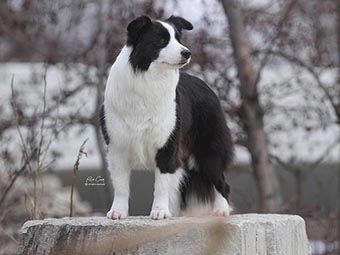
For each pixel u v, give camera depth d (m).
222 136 9.39
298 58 17.05
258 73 15.16
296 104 16.94
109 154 8.51
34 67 17.41
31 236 8.35
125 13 15.75
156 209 8.31
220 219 7.70
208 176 9.36
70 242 8.14
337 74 17.05
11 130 14.31
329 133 18.72
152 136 8.31
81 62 16.27
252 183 18.56
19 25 17.20
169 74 8.30
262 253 8.12
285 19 16.34
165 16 15.39
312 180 19.34
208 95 9.34
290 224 8.55
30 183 13.62
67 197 16.44
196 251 7.72
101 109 8.59
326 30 17.33
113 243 7.93
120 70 8.32
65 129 15.31
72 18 17.66
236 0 15.24
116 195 8.52
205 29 15.72
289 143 17.00
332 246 15.43
